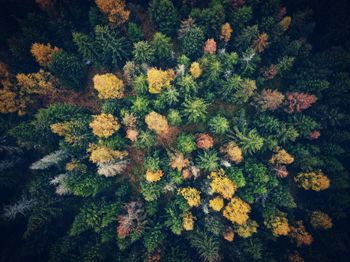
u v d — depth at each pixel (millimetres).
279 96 36375
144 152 39719
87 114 38531
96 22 36625
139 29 36281
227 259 39406
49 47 36312
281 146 39594
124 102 38594
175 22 37281
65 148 35719
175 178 36312
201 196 38312
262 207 38469
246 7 34281
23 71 39688
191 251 39375
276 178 38375
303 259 39188
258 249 36062
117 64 40000
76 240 37656
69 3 38344
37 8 40188
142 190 37156
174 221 36344
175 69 37906
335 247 39656
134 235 35188
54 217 39781
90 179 35906
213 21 35094
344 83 38406
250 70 37750
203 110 36125
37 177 38688
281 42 38625
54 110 35219
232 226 38281
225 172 37031
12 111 38219
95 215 35594
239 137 36500
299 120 38406
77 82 39438
